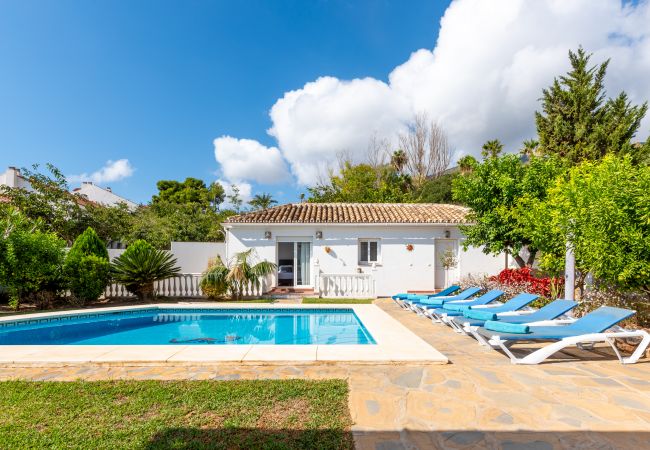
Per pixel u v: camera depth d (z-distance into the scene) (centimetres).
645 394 445
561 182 909
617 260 628
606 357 622
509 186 1241
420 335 798
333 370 546
